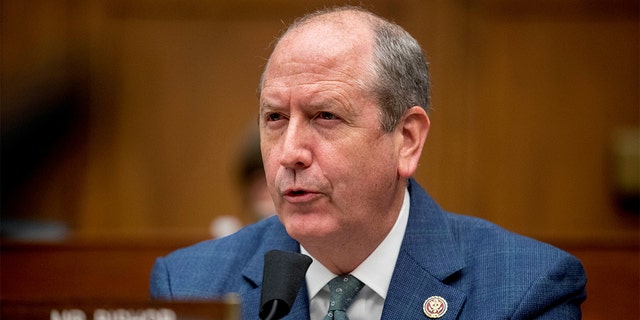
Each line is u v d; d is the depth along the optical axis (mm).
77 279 7336
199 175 9961
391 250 4070
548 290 3936
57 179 9812
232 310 2719
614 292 6918
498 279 4008
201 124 10000
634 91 9781
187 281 4422
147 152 9984
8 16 10000
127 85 10016
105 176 9938
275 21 10008
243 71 10016
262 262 4324
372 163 3719
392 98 3771
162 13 10047
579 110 9805
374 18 3926
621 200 9672
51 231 9094
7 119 9680
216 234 7625
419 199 4320
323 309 4039
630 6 9844
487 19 9891
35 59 9953
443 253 4137
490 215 9773
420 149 3967
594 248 6980
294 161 3629
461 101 9852
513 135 9828
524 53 9867
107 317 2762
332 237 3748
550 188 9766
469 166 9797
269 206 7199
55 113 9812
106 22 10086
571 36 9852
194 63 10039
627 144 9609
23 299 2793
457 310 3936
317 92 3631
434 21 9883
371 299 4031
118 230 9891
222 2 10047
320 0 9992
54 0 10094
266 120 3812
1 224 9008
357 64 3709
